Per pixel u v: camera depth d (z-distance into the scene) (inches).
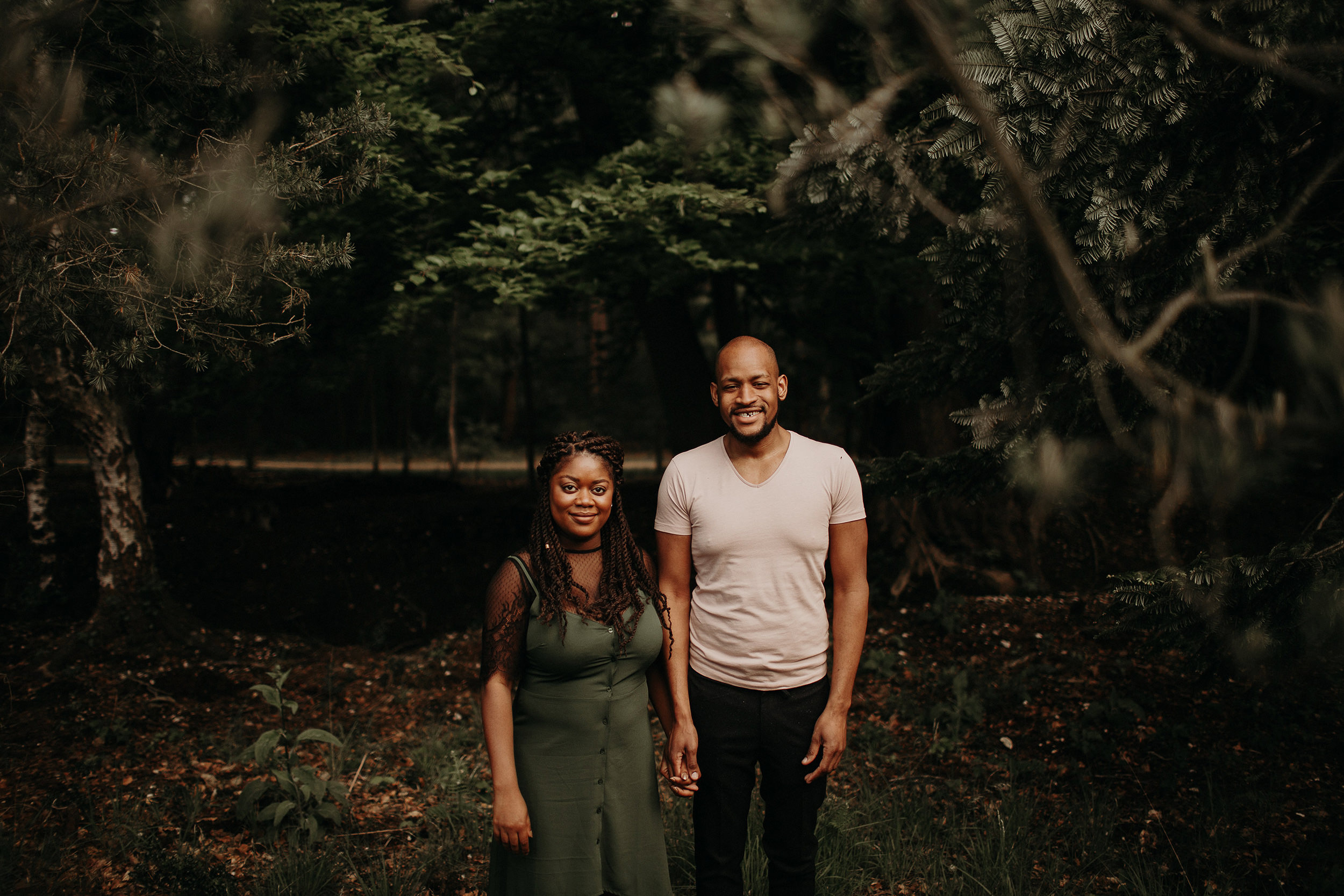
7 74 99.4
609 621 81.5
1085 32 68.4
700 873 93.7
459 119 243.1
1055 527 288.2
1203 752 153.2
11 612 239.0
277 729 149.9
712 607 90.7
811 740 90.4
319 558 311.4
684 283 273.3
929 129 97.0
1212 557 92.5
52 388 195.0
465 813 136.4
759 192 224.5
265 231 121.3
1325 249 95.4
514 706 84.1
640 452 933.8
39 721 172.7
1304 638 93.7
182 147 134.0
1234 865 120.0
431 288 265.9
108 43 120.6
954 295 101.8
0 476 183.2
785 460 89.7
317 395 941.2
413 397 1040.2
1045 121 71.1
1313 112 78.9
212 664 211.6
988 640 223.5
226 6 134.2
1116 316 89.5
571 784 81.4
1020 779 151.3
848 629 90.6
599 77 264.5
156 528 306.0
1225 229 85.4
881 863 121.7
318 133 124.9
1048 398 90.7
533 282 238.1
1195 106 76.9
